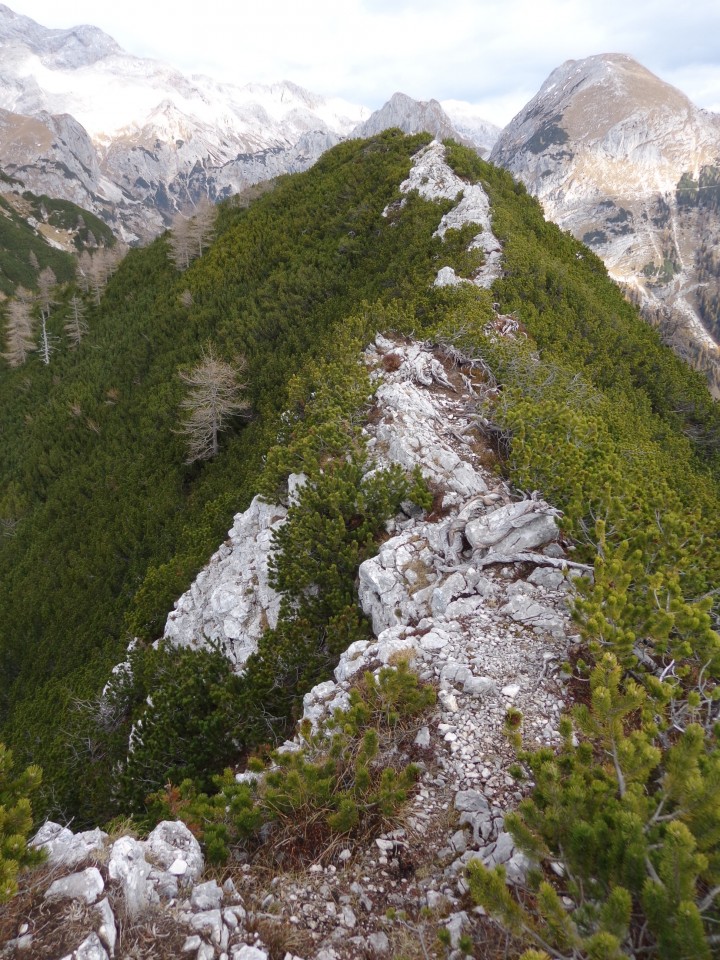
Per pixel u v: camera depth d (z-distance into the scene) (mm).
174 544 25266
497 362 17641
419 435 13984
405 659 7656
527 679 7000
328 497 11883
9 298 74062
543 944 3600
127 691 15000
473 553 9898
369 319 23188
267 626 12938
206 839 4980
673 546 8172
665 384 24781
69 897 4043
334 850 5074
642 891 3400
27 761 17859
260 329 34281
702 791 3824
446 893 4602
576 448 11758
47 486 35719
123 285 56906
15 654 25344
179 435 31656
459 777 5754
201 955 3850
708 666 6258
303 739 6578
